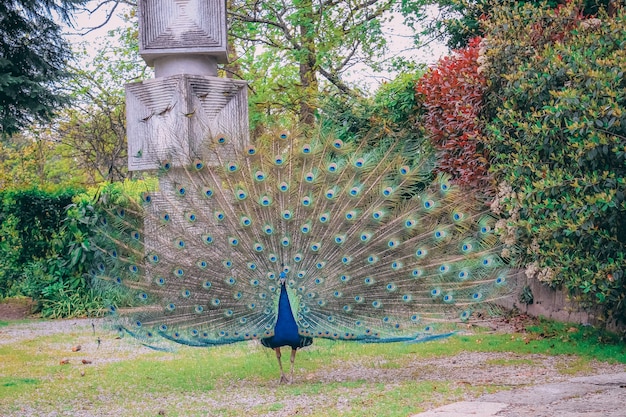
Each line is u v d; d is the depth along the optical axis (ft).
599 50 31.68
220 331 27.12
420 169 29.94
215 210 27.89
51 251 56.70
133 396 27.27
